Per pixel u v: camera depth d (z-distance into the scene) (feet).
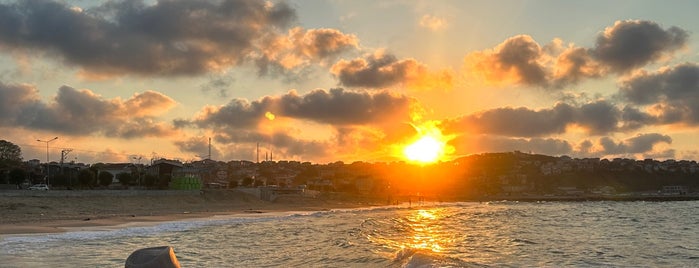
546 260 119.85
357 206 502.79
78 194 282.97
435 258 96.12
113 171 549.54
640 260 123.95
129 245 126.11
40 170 474.49
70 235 149.79
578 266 111.45
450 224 253.44
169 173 508.94
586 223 268.82
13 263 94.43
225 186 556.92
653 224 263.08
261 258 109.19
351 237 161.38
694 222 278.05
